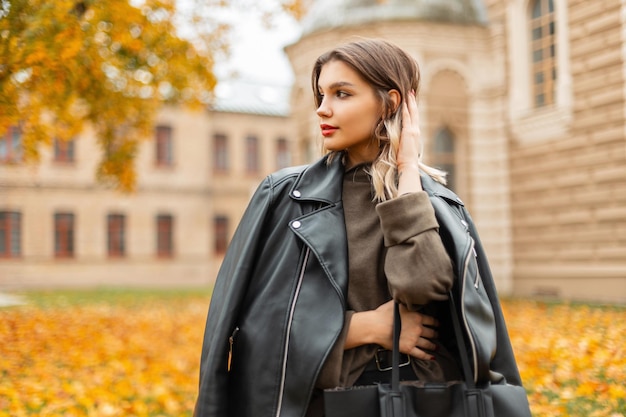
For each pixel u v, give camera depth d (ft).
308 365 5.97
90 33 27.73
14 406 17.54
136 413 17.43
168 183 122.11
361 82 6.48
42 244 110.32
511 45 54.65
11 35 23.62
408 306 5.98
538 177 52.60
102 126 44.68
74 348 28.35
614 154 46.39
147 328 36.91
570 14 49.01
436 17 55.36
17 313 45.73
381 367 6.28
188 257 122.62
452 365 6.37
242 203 130.52
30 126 33.47
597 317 33.27
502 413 5.88
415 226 5.90
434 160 56.29
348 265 6.35
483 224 56.34
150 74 38.34
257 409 6.10
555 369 20.75
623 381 18.13
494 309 6.72
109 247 116.57
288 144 135.23
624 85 45.32
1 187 108.27
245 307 6.53
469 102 56.75
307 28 59.93
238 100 132.46
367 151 6.76
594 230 48.06
